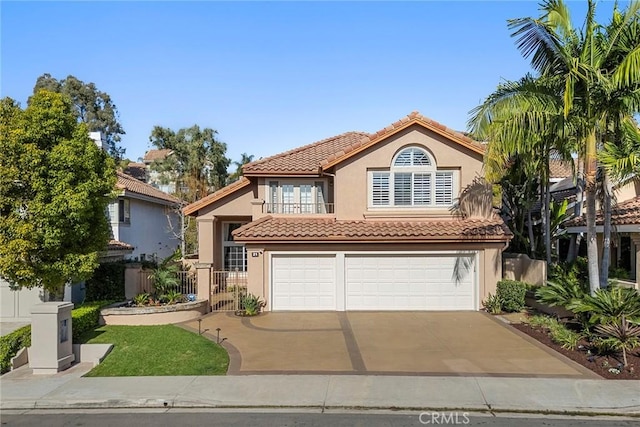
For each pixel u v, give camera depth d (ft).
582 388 29.27
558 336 40.42
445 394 28.43
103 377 32.81
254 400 27.84
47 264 42.16
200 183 107.96
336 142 78.48
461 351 38.42
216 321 51.16
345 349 39.45
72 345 37.42
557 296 45.44
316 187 68.90
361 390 29.27
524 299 54.85
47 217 40.63
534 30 42.91
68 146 41.93
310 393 28.86
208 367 34.76
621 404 26.66
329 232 55.42
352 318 52.21
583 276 58.95
